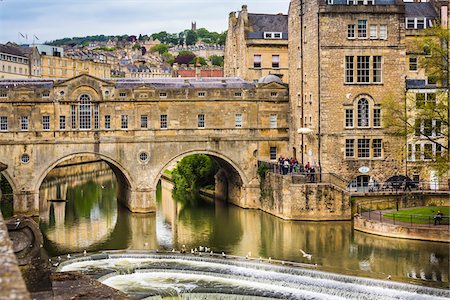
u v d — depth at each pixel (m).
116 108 82.69
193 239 65.81
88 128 82.56
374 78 78.62
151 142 83.00
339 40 77.69
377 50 78.25
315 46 78.69
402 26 78.50
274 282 47.75
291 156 87.06
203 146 84.62
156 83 84.62
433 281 45.59
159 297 44.22
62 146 81.38
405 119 69.38
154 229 72.25
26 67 159.25
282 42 103.69
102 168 147.62
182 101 83.94
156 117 83.38
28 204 80.38
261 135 86.44
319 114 77.81
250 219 76.88
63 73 178.25
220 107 85.12
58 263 52.62
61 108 81.81
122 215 81.88
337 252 56.91
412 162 78.69
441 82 67.44
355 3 79.75
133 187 82.69
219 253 58.09
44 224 76.00
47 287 24.98
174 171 112.94
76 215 82.81
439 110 69.88
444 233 58.19
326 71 77.56
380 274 47.81
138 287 46.62
